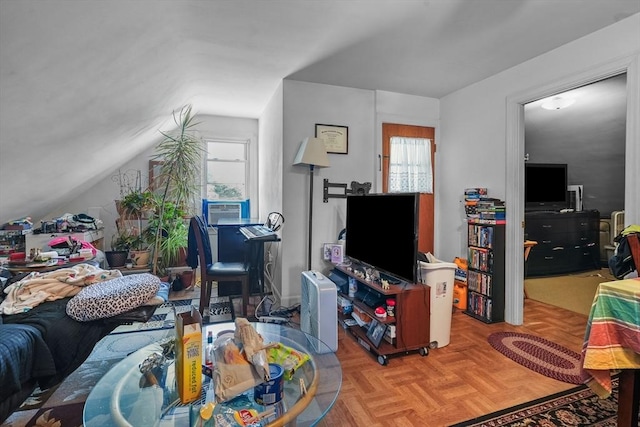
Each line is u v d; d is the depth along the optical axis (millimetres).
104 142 2602
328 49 2531
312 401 1181
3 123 1457
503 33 2291
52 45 1244
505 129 2986
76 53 1396
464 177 3475
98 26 1356
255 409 1110
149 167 4453
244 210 4906
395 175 3658
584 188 5125
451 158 3658
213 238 4691
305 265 3357
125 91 2096
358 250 2734
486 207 3008
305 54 2623
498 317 2912
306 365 1396
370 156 3576
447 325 2406
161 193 4250
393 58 2715
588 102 3914
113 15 1369
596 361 1343
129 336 2504
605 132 4469
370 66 2887
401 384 1908
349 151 3482
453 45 2486
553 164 4730
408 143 3701
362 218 2689
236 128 4855
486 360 2197
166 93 2812
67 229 3186
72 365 1594
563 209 4781
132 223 3969
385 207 2365
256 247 3346
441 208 3807
